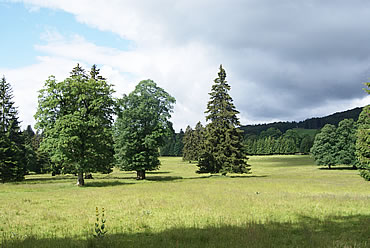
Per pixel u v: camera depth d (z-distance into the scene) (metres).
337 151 70.31
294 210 14.33
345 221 11.80
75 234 10.02
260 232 9.41
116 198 20.25
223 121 48.09
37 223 12.00
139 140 42.81
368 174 30.69
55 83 34.25
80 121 31.84
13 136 52.06
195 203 16.80
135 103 43.56
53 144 32.97
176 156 155.62
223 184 33.22
